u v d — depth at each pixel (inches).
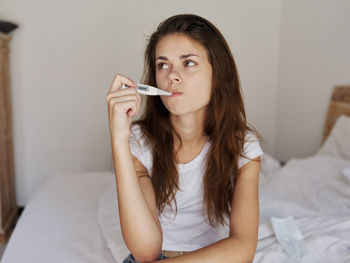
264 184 59.8
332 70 78.5
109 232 43.2
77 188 64.1
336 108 75.4
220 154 34.5
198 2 98.0
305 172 61.1
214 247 26.4
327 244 35.4
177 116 34.7
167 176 34.8
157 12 96.0
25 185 97.4
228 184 35.3
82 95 96.5
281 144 102.6
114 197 52.4
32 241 43.2
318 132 84.2
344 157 66.6
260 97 104.5
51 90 95.0
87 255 39.8
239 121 35.7
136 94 27.8
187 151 36.1
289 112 97.5
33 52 92.4
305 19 88.7
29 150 96.4
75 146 98.3
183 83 30.3
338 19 76.0
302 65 90.6
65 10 92.4
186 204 35.6
